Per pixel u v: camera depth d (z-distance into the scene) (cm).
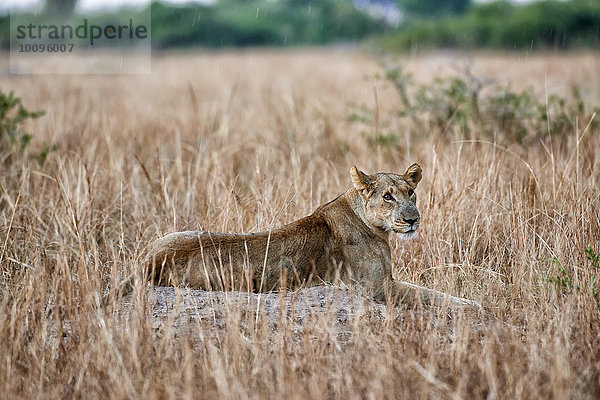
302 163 1562
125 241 1216
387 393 730
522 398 738
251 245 1014
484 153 1446
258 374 775
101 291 938
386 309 957
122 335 824
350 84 3147
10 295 977
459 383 738
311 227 1039
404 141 1719
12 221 1151
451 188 1260
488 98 1802
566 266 1055
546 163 1389
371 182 1053
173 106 2642
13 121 1627
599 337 859
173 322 898
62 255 1018
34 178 1432
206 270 982
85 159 1444
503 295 1016
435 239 1159
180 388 759
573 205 1171
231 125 2011
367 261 1058
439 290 1063
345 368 784
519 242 1130
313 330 870
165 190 1281
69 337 883
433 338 842
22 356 823
